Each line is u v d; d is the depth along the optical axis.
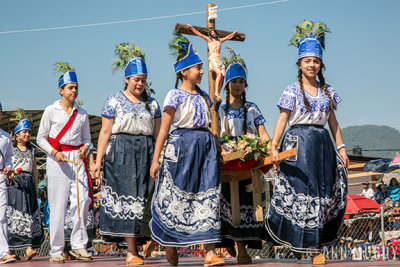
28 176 8.50
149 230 5.27
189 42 5.07
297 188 5.04
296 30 5.36
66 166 6.51
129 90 5.70
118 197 5.51
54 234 6.45
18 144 8.52
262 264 5.00
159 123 5.79
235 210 5.37
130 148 5.55
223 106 5.89
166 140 4.94
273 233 5.13
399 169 15.46
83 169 6.62
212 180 4.75
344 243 10.95
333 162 5.17
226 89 5.85
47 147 6.45
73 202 6.54
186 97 4.86
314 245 4.96
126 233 5.44
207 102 5.07
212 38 8.35
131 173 5.52
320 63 5.23
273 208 5.16
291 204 5.06
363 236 11.04
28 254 8.32
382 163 15.64
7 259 6.65
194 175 4.75
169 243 4.65
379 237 10.66
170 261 5.09
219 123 5.84
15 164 8.39
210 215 4.67
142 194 5.52
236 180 5.40
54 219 6.46
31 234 8.39
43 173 17.12
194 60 4.96
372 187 20.84
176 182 4.73
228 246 5.68
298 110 5.12
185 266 5.02
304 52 5.19
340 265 4.82
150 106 5.70
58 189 6.48
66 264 5.85
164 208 4.73
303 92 5.13
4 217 6.77
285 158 4.86
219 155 5.20
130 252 5.48
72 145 6.59
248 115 5.85
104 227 5.52
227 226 5.48
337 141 5.40
